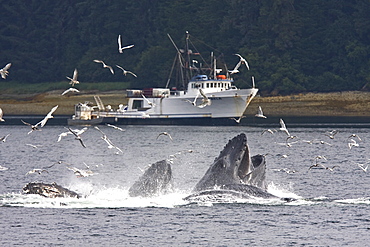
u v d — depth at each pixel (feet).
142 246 361.30
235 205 427.74
